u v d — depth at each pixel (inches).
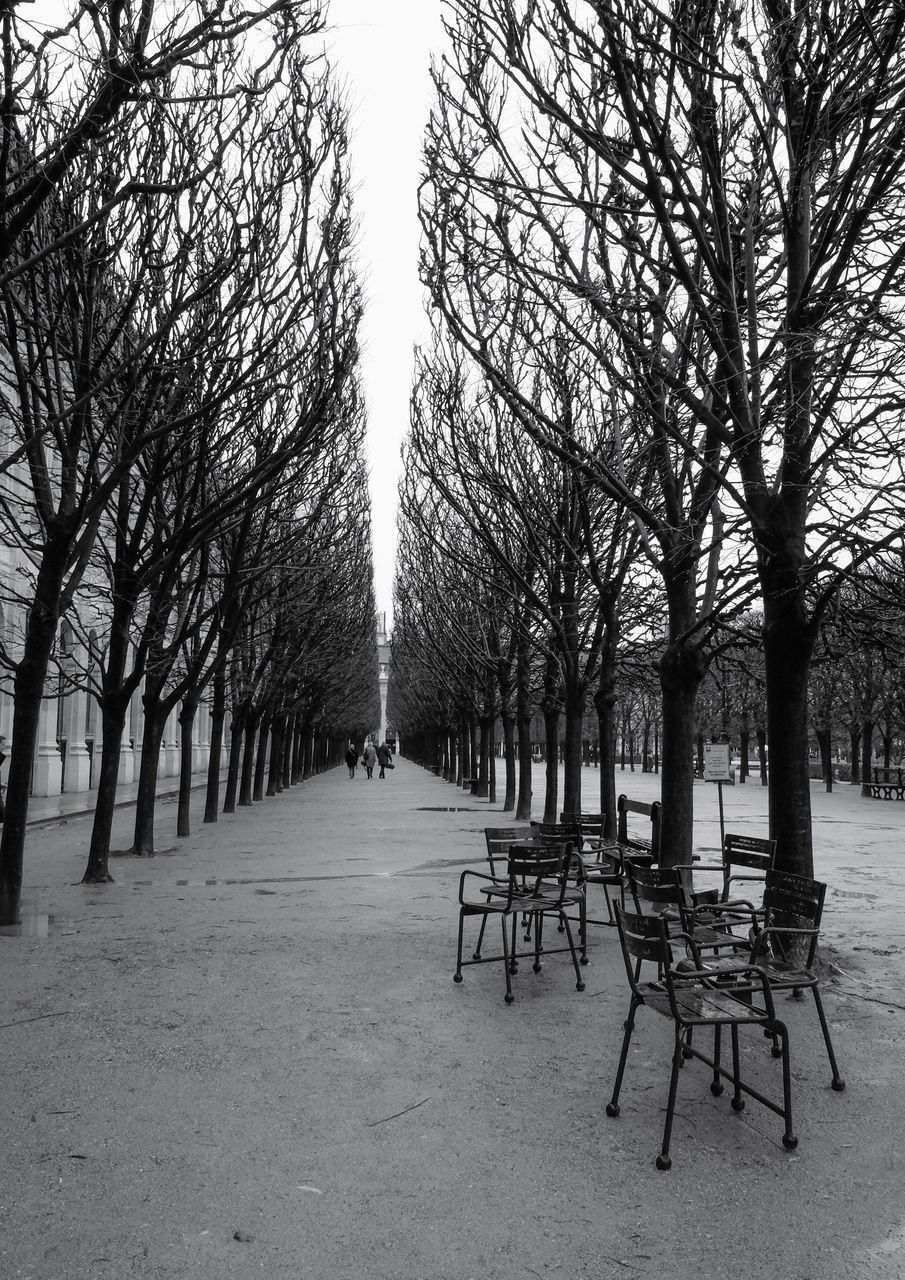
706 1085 199.9
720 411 369.1
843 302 254.7
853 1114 184.7
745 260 299.4
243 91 247.1
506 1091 195.9
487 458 556.1
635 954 182.1
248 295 412.2
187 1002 259.9
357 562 1172.5
